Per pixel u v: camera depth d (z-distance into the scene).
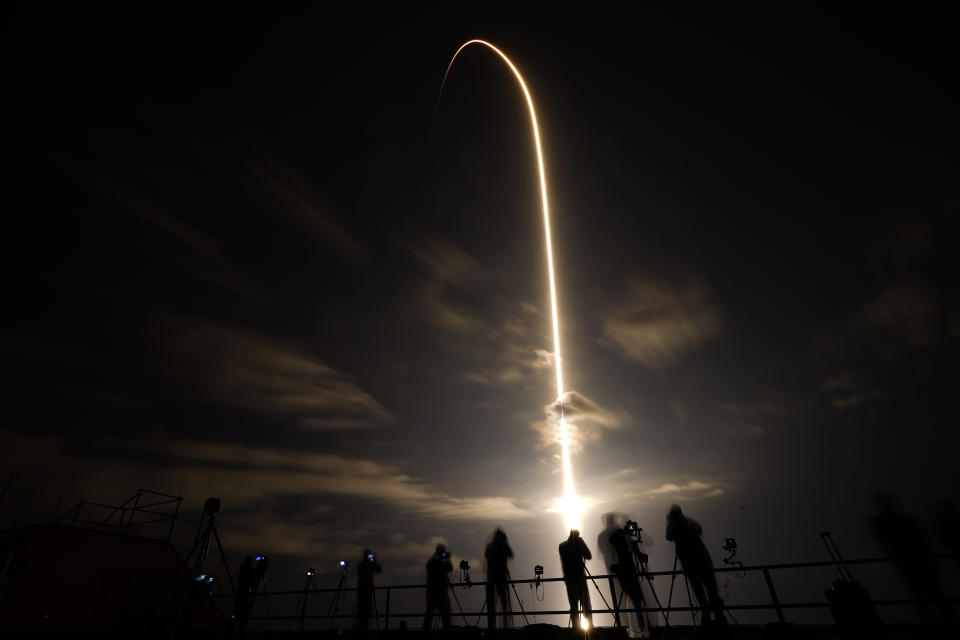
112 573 16.52
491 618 9.19
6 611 14.30
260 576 12.76
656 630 8.39
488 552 9.75
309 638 11.12
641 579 8.72
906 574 7.57
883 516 8.07
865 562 6.54
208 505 10.31
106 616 15.80
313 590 11.46
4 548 15.95
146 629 13.62
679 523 7.97
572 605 8.55
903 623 7.16
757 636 7.62
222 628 15.59
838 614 6.13
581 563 8.77
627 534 8.94
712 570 7.48
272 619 11.42
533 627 8.41
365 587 10.98
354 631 10.57
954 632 6.30
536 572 11.25
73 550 16.09
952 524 7.53
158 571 17.58
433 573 10.02
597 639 8.20
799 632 6.47
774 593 6.83
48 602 14.98
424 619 9.66
